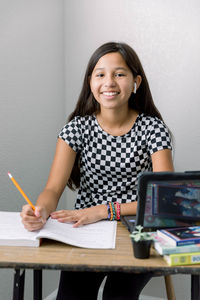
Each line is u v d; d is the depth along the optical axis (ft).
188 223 2.82
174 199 2.77
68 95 6.72
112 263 2.35
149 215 2.75
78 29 6.59
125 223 3.21
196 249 2.40
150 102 4.48
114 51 4.04
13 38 5.05
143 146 4.20
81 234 2.95
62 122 6.68
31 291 5.65
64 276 3.42
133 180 4.26
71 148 4.33
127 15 6.26
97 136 4.32
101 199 4.28
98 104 4.48
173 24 6.01
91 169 4.34
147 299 6.29
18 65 5.19
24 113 5.36
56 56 6.38
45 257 2.45
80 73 6.61
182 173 2.72
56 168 4.25
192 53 5.93
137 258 2.44
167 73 6.09
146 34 6.17
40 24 5.79
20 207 5.25
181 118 6.06
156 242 2.50
